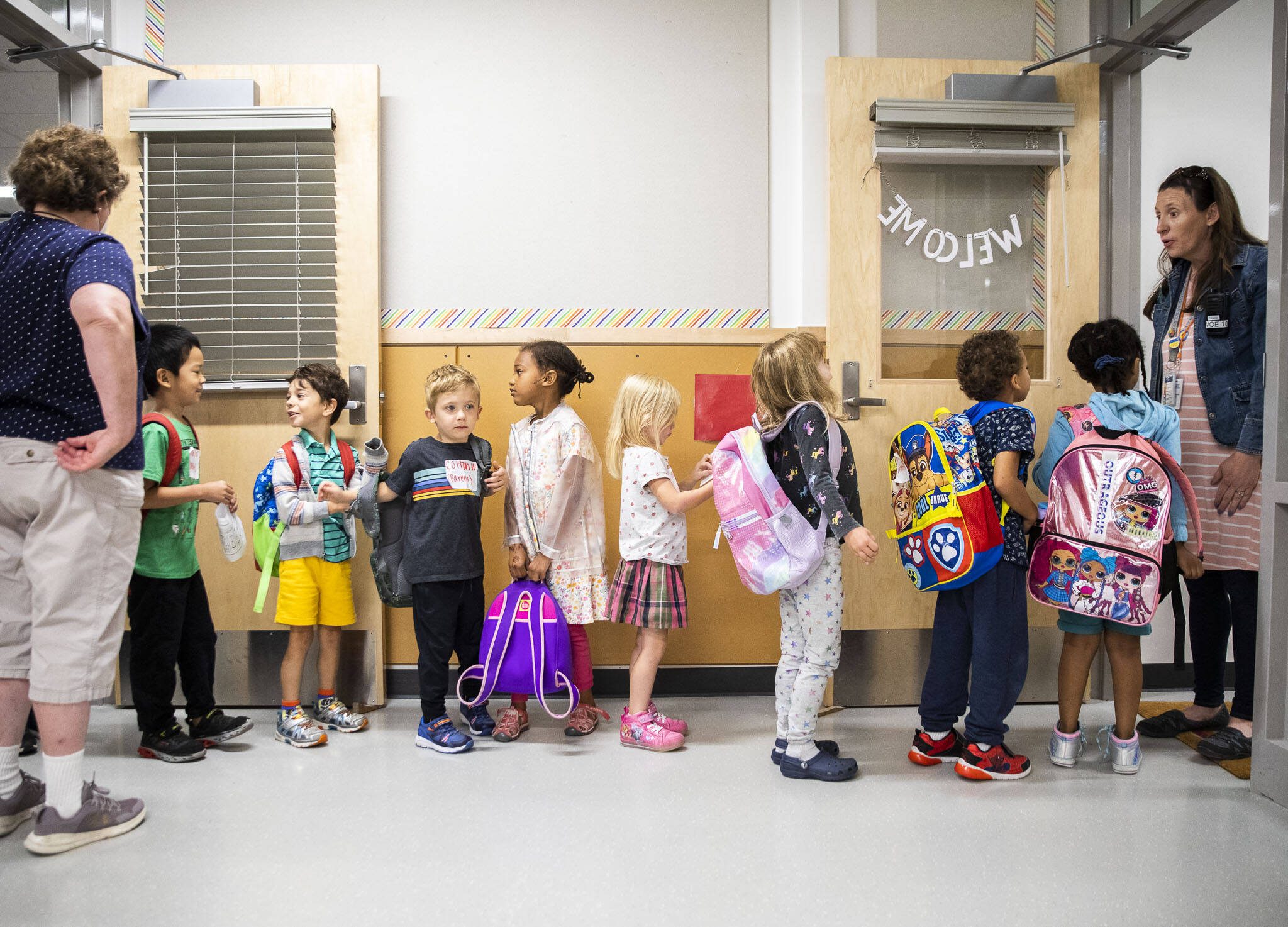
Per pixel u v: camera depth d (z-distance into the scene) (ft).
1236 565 6.79
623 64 8.67
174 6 8.52
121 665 8.21
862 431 8.40
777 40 8.72
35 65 8.25
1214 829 5.34
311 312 8.32
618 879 4.62
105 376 4.76
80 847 5.04
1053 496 6.37
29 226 5.05
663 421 7.40
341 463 7.68
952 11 8.75
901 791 6.02
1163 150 8.87
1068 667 6.55
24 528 5.07
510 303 8.65
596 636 8.56
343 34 8.59
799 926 4.14
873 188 8.41
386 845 5.06
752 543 6.26
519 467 7.50
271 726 7.73
